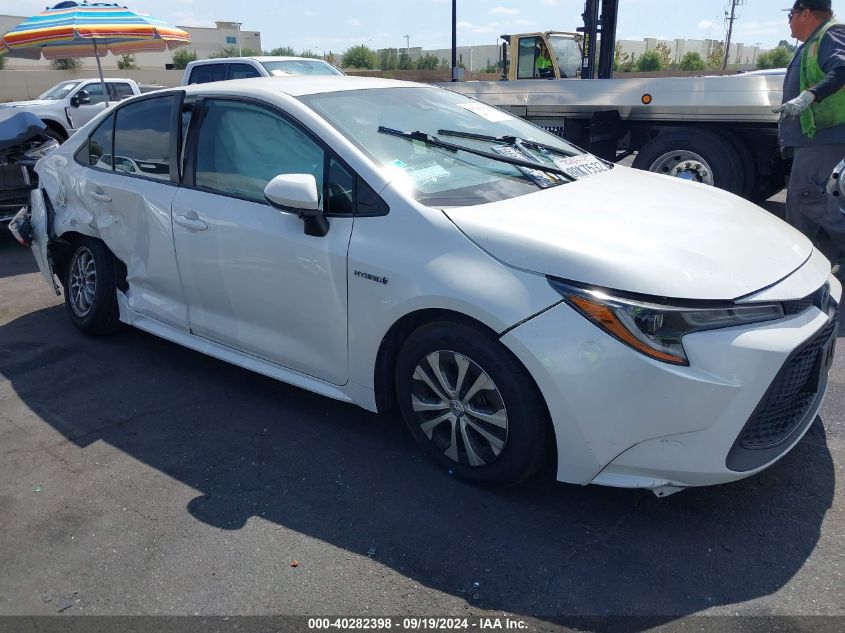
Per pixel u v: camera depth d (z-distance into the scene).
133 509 2.99
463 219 2.87
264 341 3.60
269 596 2.48
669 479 2.57
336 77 4.06
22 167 7.69
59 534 2.85
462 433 2.97
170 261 3.95
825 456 3.16
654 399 2.46
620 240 2.72
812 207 5.35
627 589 2.44
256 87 3.69
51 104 14.34
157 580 2.58
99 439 3.57
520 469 2.81
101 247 4.55
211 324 3.85
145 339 4.88
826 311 2.78
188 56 51.69
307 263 3.23
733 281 2.56
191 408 3.86
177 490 3.12
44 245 4.90
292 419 3.70
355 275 3.06
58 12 11.18
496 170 3.41
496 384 2.76
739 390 2.44
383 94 3.84
